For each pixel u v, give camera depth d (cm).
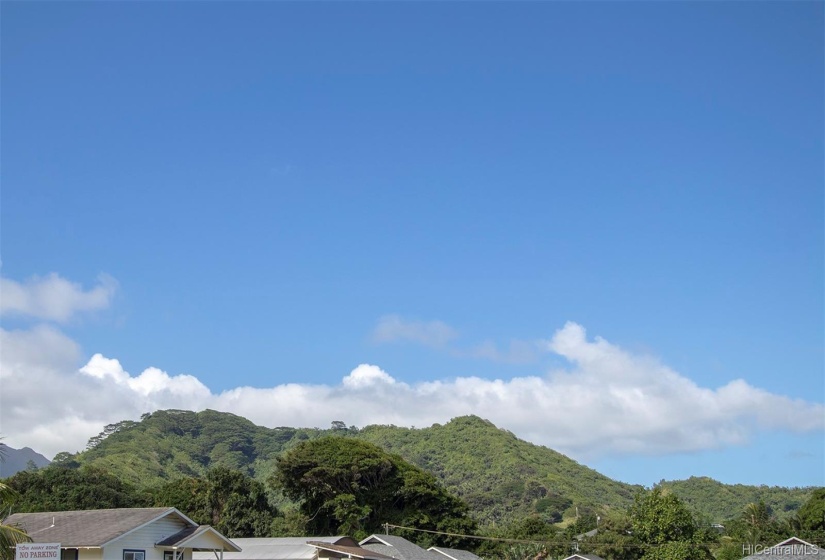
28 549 3209
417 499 9162
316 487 8725
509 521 18388
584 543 8969
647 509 7469
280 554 5625
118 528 4041
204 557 5459
